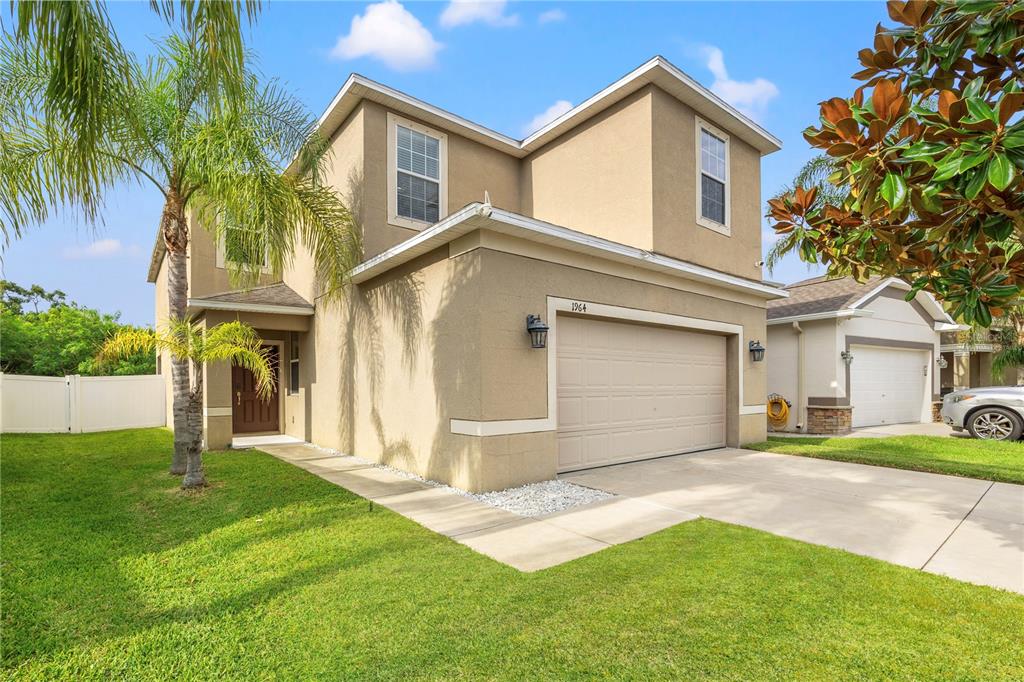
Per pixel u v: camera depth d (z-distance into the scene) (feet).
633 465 27.78
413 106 31.48
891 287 49.24
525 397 22.94
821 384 43.55
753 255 36.47
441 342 23.94
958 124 9.43
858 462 28.55
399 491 22.30
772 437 40.24
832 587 12.05
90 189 15.21
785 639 9.85
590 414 26.61
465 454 22.16
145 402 48.47
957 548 14.83
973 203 10.18
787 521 17.57
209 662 9.43
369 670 9.10
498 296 22.11
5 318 62.03
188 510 19.17
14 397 42.06
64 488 22.35
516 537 16.11
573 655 9.41
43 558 14.40
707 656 9.32
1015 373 65.16
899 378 50.70
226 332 23.56
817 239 13.85
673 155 30.30
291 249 25.89
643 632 10.14
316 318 37.58
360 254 29.94
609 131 31.60
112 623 10.85
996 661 9.11
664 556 14.15
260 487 22.50
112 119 14.75
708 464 28.22
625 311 27.43
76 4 12.12
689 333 32.45
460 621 10.69
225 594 12.14
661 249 29.17
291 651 9.74
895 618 10.59
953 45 11.05
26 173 19.10
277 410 44.34
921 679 8.62
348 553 14.62
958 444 34.27
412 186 32.45
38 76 16.55
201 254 38.06
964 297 11.64
